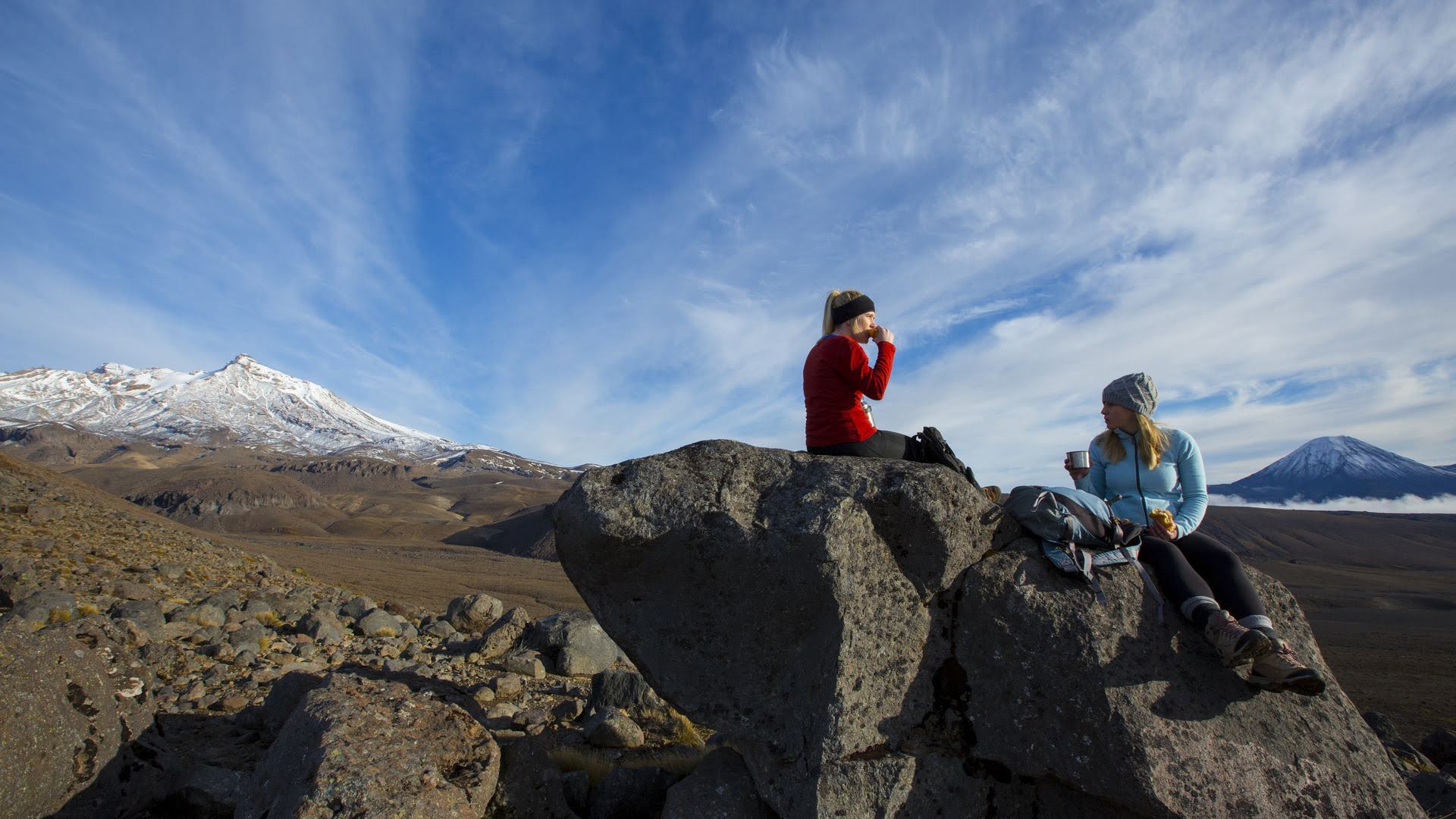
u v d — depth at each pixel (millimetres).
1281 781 4250
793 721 4629
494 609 17891
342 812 3875
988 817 4465
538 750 5352
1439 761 12820
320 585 24172
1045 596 4629
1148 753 4191
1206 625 4375
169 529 28000
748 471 4910
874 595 4605
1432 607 109938
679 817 4742
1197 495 4918
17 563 12273
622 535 4777
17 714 4445
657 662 5012
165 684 8703
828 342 5387
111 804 4887
